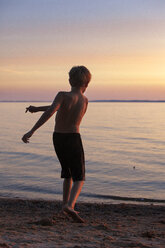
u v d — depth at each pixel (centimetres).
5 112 17750
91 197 1124
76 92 333
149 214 605
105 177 1645
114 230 353
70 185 364
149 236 321
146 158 2562
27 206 700
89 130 5919
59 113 328
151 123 8388
